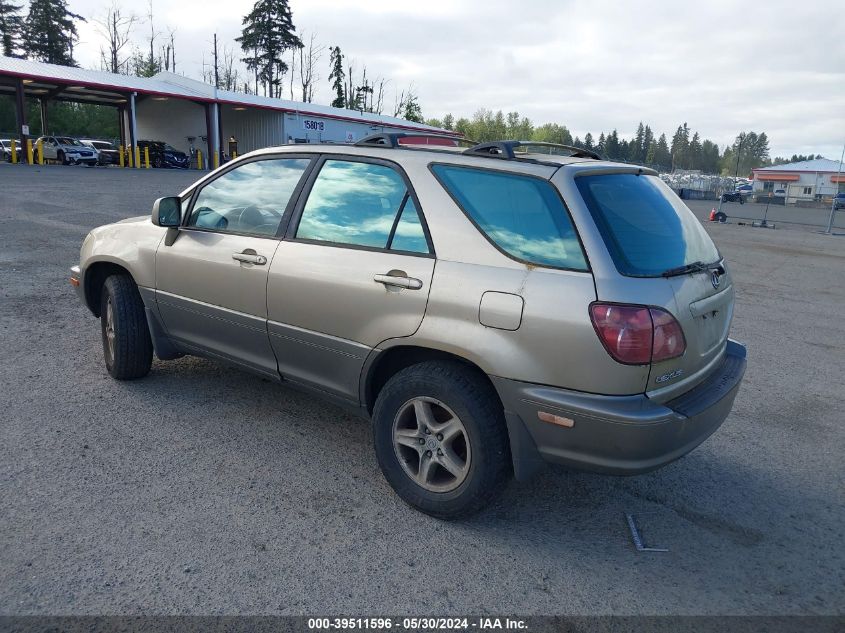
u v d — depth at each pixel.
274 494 3.46
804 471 4.14
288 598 2.69
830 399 5.52
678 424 2.88
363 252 3.44
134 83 39.84
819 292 10.88
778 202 41.22
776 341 7.44
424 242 3.26
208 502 3.34
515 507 3.52
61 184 21.06
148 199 18.11
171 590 2.68
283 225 3.84
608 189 3.18
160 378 4.96
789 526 3.49
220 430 4.16
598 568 3.03
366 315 3.36
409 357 3.45
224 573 2.81
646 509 3.58
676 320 2.89
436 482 3.31
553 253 2.94
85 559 2.83
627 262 2.89
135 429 4.09
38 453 3.71
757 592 2.92
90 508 3.21
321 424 4.34
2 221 12.42
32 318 6.34
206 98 41.41
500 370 2.94
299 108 46.47
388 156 3.54
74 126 65.56
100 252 4.80
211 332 4.23
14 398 4.43
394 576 2.87
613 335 2.75
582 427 2.84
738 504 3.69
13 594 2.59
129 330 4.64
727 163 172.62
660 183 3.70
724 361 3.64
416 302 3.18
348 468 3.79
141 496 3.35
